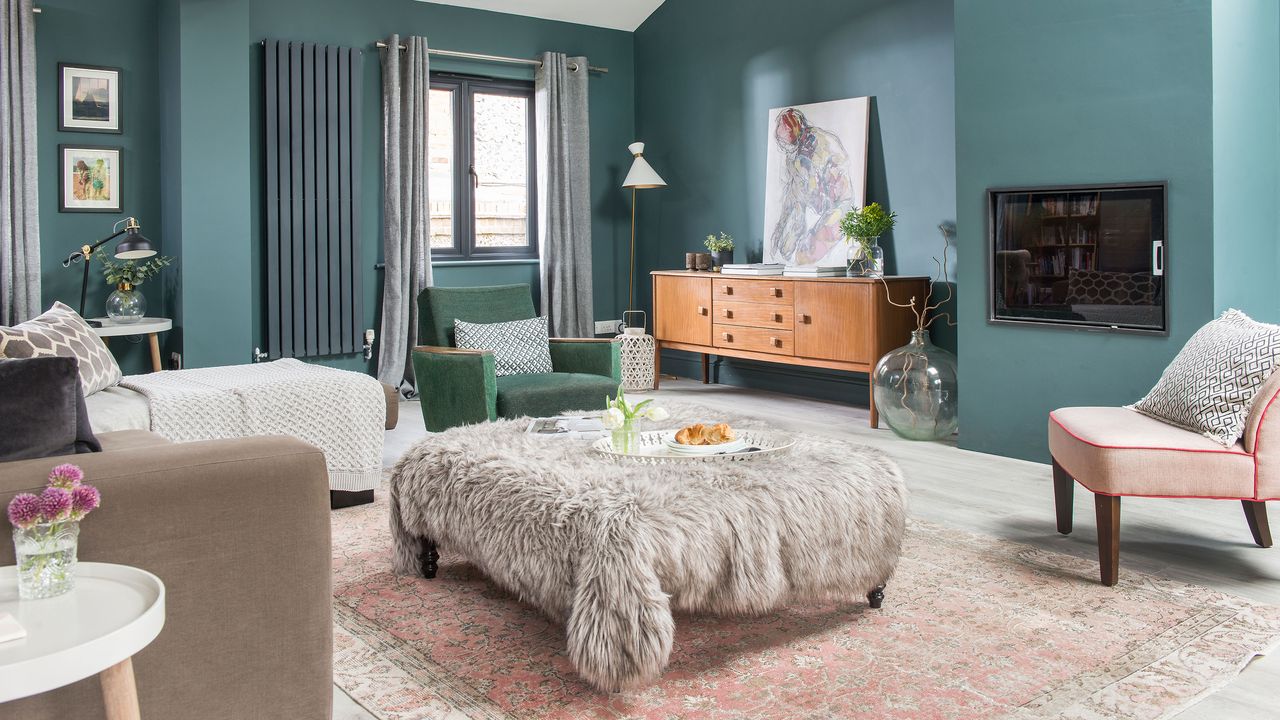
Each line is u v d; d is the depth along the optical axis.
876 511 2.44
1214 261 3.62
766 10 6.20
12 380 1.79
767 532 2.22
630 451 2.66
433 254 6.45
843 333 5.20
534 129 6.80
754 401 6.00
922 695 2.07
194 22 5.05
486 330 4.66
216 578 1.76
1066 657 2.26
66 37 4.99
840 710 2.01
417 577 2.86
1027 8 4.08
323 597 1.87
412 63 5.98
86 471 1.66
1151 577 2.81
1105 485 2.71
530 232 6.87
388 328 6.05
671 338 6.39
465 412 4.22
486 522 2.38
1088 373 4.03
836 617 2.52
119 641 1.29
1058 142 4.03
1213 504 3.57
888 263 5.62
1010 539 3.18
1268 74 3.98
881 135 5.59
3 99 4.71
